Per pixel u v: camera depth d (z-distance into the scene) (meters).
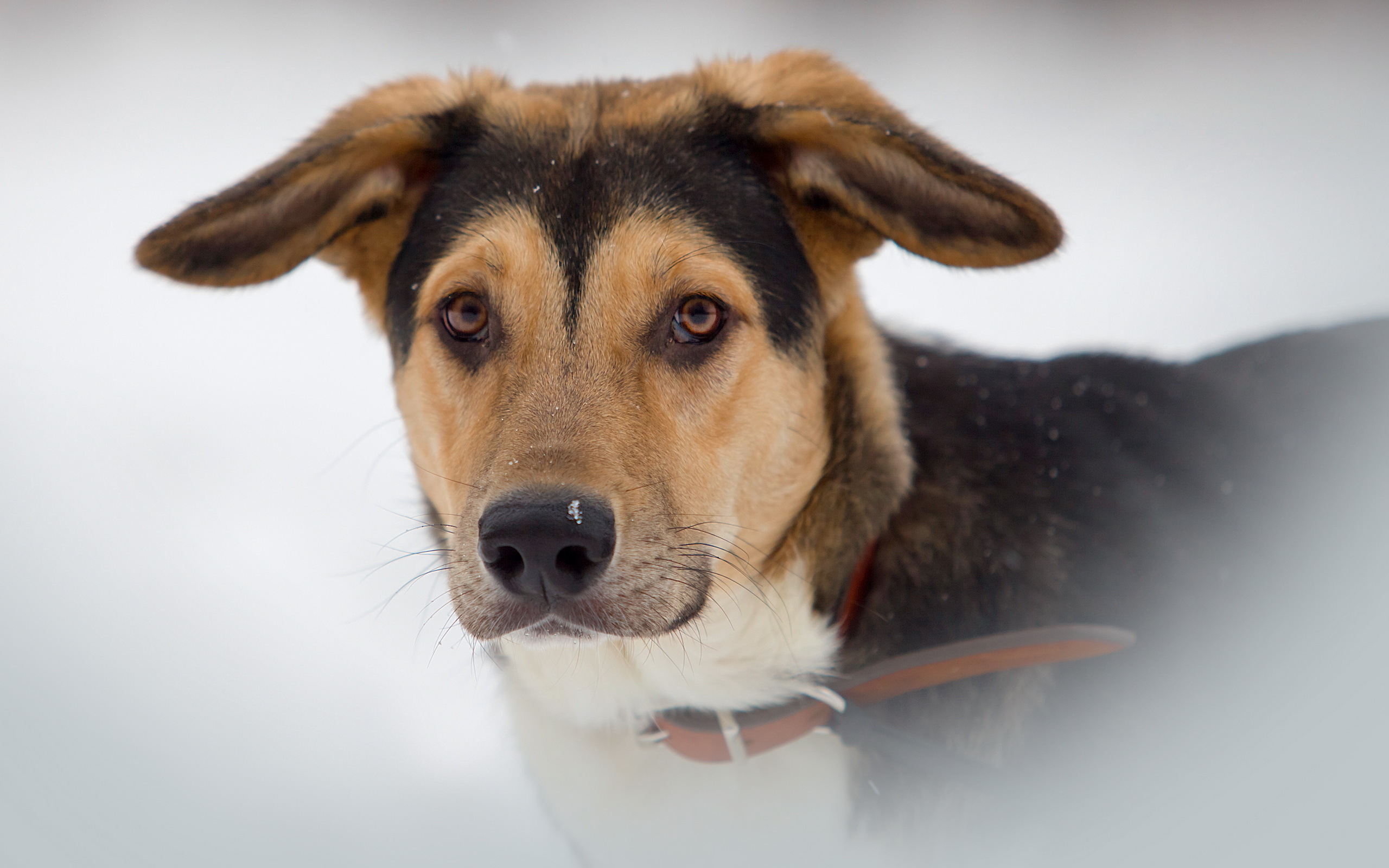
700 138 3.38
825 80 3.58
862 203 3.29
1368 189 10.24
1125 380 4.19
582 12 17.12
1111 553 3.57
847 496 3.33
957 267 3.27
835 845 3.35
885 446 3.36
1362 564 3.87
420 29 16.47
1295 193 10.27
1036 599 3.39
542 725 3.54
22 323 8.33
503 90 3.75
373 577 5.47
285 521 5.99
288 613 5.23
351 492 6.29
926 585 3.35
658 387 3.15
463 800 4.28
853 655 3.29
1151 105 12.98
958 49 15.40
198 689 4.73
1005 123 12.59
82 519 5.90
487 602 2.91
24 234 9.88
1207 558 3.71
